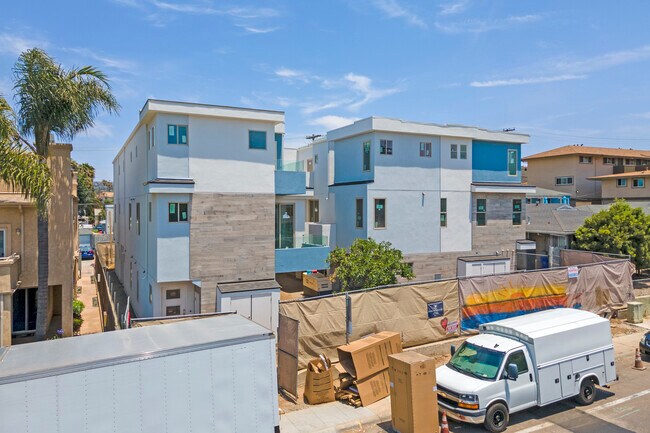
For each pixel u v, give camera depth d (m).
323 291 22.95
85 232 55.53
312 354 12.80
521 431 10.27
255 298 18.55
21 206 17.42
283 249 21.31
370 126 23.55
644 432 10.12
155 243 18.61
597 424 10.54
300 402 11.65
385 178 24.06
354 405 11.43
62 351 7.26
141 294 21.94
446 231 25.83
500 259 26.39
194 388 7.35
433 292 14.93
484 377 10.40
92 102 15.61
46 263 15.72
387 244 20.70
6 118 14.05
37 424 6.29
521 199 28.44
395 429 10.13
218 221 19.34
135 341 7.75
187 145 18.81
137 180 23.48
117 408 6.79
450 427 10.52
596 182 50.59
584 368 11.52
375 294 13.88
